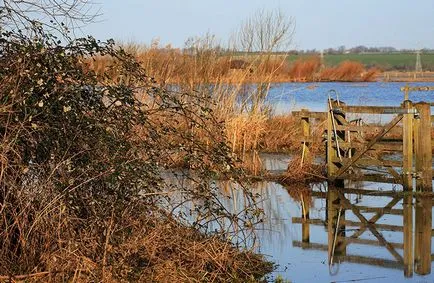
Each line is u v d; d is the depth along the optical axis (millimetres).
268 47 20062
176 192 9406
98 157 7316
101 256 7031
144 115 8023
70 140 7230
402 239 10047
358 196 13539
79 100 7418
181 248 7703
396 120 13445
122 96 7582
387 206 12508
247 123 18922
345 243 9828
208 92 17703
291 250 9383
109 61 9633
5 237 6898
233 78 18328
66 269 6754
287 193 13836
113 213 7066
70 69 7473
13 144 6801
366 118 21719
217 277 7531
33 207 6918
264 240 9961
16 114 7004
